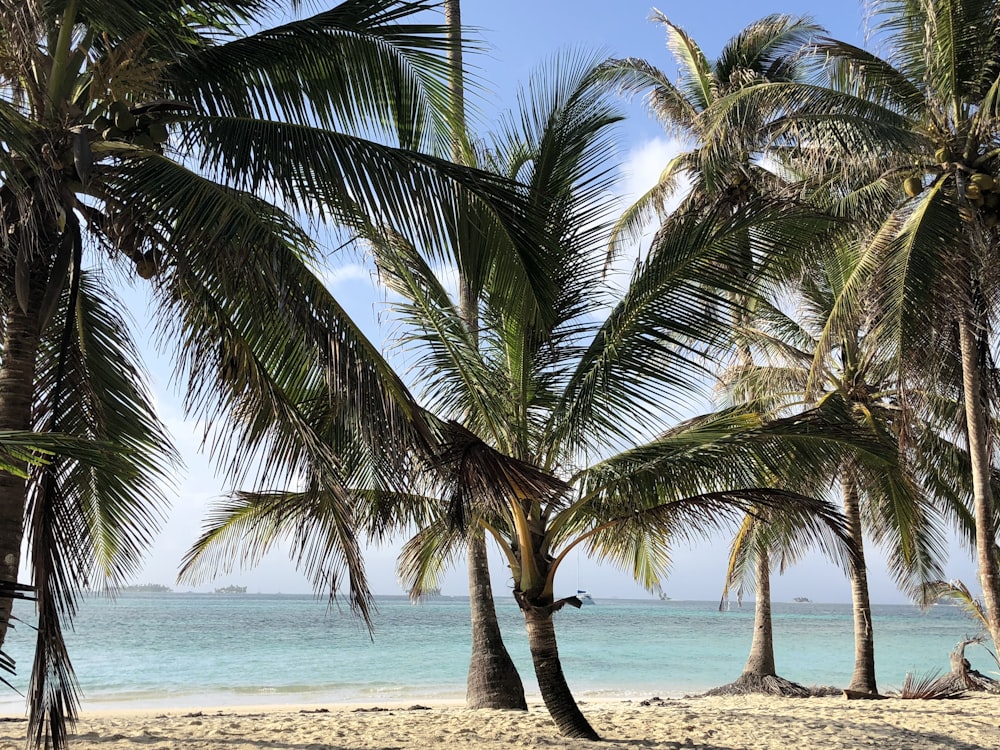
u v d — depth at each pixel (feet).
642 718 32.58
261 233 16.92
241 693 67.56
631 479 24.40
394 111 23.50
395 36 21.81
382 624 191.31
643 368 24.93
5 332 21.72
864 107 33.42
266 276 16.78
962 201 32.27
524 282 20.62
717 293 25.20
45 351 22.52
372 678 79.92
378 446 17.56
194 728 30.14
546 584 26.53
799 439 25.38
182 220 17.33
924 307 30.27
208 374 20.06
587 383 25.18
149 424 23.67
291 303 16.97
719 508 25.41
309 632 153.99
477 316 28.09
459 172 19.26
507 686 39.29
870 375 43.65
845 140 32.27
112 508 23.27
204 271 18.03
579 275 26.91
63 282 18.47
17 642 110.93
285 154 18.65
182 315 19.93
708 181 36.35
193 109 19.81
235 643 123.03
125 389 23.63
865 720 32.76
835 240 34.71
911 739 28.78
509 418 26.61
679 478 24.82
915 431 43.14
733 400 49.88
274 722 32.09
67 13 18.86
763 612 55.06
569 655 112.68
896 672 93.66
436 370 26.27
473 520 26.53
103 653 102.47
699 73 53.88
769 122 34.58
